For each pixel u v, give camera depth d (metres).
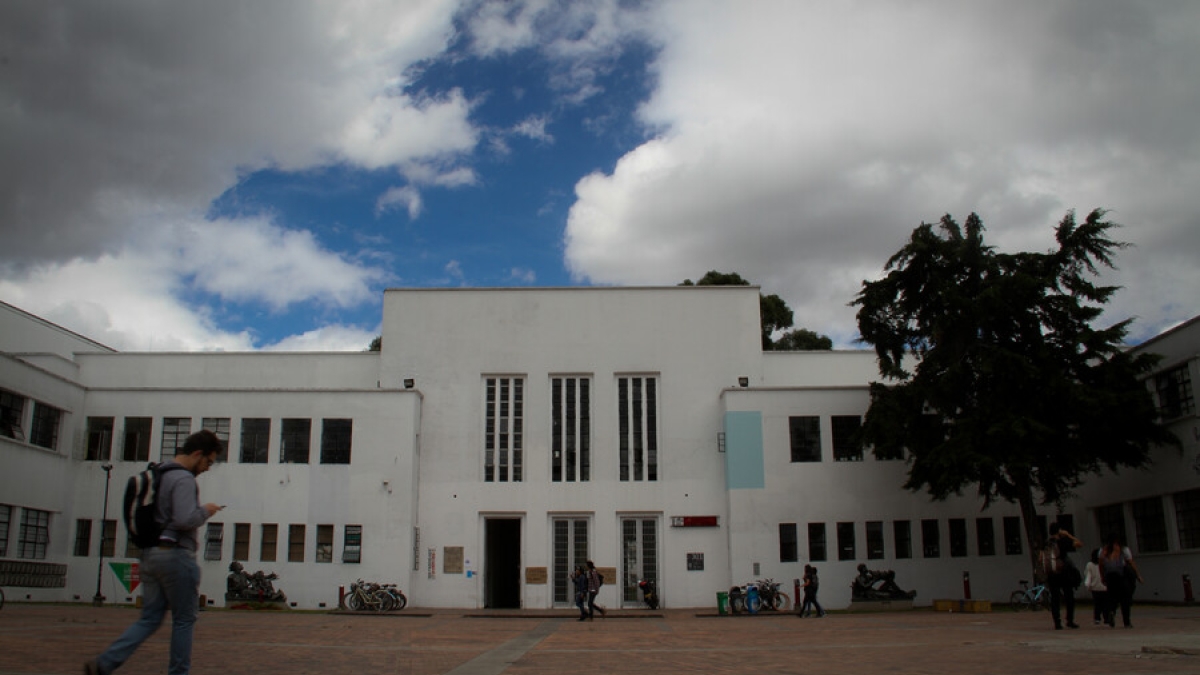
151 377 38.75
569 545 35.78
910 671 11.30
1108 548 18.22
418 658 13.61
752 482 35.34
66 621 20.11
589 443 36.78
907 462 33.72
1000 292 28.52
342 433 35.03
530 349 37.62
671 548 35.47
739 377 37.47
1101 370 28.52
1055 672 10.61
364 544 33.94
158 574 6.80
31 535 31.91
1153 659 11.77
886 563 34.72
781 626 23.08
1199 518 28.95
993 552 34.94
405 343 37.62
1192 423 28.81
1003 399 28.69
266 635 18.12
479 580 34.97
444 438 36.56
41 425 32.69
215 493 34.22
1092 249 29.16
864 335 32.75
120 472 34.16
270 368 38.81
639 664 12.82
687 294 38.34
